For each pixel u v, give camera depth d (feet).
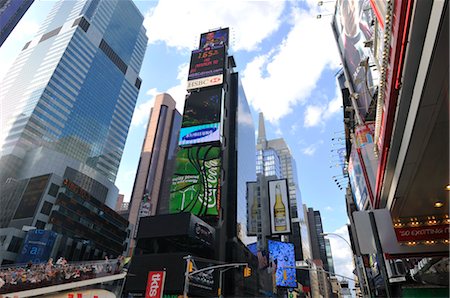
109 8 585.22
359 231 53.72
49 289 93.25
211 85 282.77
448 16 28.43
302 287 429.79
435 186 58.08
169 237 172.14
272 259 302.25
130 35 634.84
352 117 204.64
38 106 396.37
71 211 289.33
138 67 642.22
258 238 317.63
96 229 317.42
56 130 412.57
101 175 429.38
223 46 304.71
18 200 281.54
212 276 168.25
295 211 591.37
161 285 98.99
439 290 64.49
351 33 181.78
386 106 46.96
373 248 51.49
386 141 52.80
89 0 546.26
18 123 386.93
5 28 152.87
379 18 51.21
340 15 205.05
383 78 46.91
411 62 36.63
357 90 173.99
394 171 58.34
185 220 172.76
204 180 230.68
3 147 367.04
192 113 265.95
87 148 458.50
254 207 337.52
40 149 360.69
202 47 326.65
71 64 459.73
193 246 189.37
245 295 221.87
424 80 35.42
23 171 349.41
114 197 450.71
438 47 31.55
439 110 38.93
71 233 282.97
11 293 82.38
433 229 67.77
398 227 70.13
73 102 447.83
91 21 528.63
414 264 98.89
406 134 45.98
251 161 366.22
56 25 533.96
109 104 523.29
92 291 111.86
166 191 562.66
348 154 204.23
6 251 226.38
